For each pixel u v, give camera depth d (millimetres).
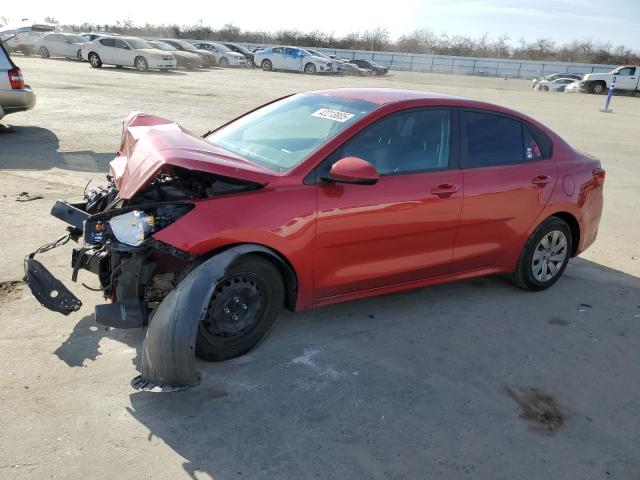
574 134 15391
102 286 3574
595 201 5148
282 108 4562
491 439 3035
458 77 51094
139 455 2725
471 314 4480
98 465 2643
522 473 2801
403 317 4344
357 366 3627
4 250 4844
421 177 4020
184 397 3188
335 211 3619
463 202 4215
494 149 4508
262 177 3463
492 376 3635
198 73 28922
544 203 4691
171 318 2986
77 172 7652
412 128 4090
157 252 3451
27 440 2758
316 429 3004
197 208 3283
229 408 3123
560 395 3488
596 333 4312
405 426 3082
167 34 69438
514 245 4676
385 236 3887
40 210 5922
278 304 3662
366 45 73688
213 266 3133
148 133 3910
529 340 4133
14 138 9578
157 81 21734
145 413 3029
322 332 4023
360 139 3824
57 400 3064
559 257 5012
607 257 6039
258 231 3354
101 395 3139
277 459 2766
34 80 18562
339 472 2713
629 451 3027
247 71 34594
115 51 26375
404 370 3623
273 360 3619
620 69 35000
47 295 3510
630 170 10984
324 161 3660
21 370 3291
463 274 4523
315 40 72062
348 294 3947
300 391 3322
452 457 2873
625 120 19953
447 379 3559
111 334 3734
